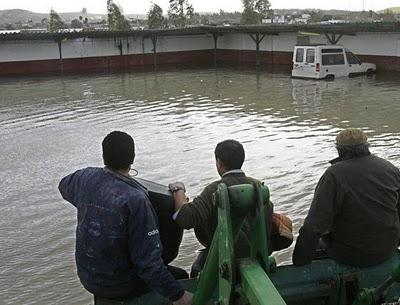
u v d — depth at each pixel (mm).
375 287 3260
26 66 33469
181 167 10375
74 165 10883
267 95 20578
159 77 28969
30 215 8039
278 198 8312
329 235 3316
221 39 38812
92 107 18828
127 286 2830
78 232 2805
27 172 10438
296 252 3139
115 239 2674
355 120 14852
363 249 3170
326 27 29359
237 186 2262
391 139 12227
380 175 3164
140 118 16266
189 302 2705
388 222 3152
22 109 18766
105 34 35000
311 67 25469
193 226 2889
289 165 10242
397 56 27891
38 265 6355
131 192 2684
